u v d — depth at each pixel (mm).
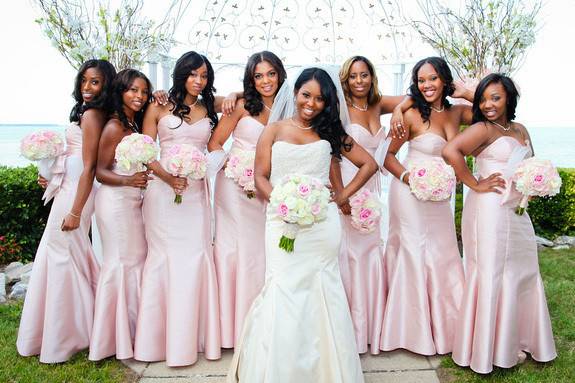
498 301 3264
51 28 4457
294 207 2512
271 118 3217
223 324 3547
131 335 3529
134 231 3510
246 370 2760
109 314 3418
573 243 7148
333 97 2918
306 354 2723
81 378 3234
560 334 3920
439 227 3584
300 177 2646
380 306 3656
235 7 4730
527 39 4676
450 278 3607
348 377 2752
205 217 3562
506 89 3225
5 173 6332
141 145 3113
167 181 3316
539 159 3164
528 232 3357
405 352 3686
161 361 3488
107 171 3395
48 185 3535
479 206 3332
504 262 3271
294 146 2887
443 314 3568
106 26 4398
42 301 3508
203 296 3512
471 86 3895
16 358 3531
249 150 3514
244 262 3557
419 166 3383
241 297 3529
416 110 3539
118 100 3359
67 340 3463
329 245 2877
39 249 3547
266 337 2719
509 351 3229
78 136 3547
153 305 3430
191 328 3395
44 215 6359
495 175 3268
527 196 3209
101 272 3477
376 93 3656
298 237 2793
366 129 3625
